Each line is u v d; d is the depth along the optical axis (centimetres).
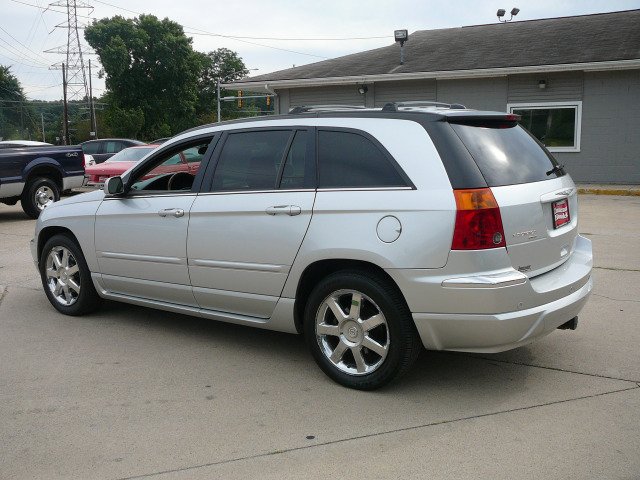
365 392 376
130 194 489
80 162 1301
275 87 2073
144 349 459
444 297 335
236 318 432
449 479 277
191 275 446
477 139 362
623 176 1717
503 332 333
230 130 442
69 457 301
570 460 291
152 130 5959
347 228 362
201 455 302
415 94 1931
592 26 2009
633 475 277
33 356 444
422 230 338
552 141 1789
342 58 2245
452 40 2194
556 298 360
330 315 391
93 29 5556
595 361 418
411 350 357
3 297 616
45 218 554
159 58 5744
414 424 332
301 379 399
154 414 347
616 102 1695
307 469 288
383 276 359
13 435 323
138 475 284
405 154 355
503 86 1816
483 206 331
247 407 356
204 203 434
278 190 400
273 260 397
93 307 543
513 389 376
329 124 392
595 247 814
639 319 506
